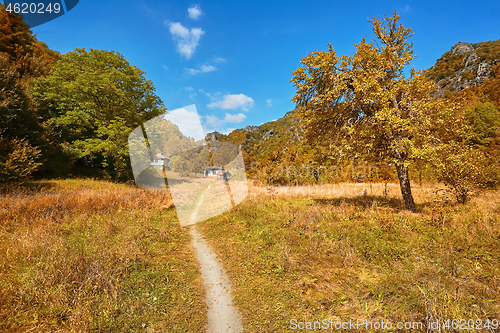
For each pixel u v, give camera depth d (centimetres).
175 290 355
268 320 293
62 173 1526
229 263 450
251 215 720
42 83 1870
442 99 792
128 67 1933
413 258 418
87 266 364
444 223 569
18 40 2120
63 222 598
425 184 1630
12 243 438
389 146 788
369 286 347
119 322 272
